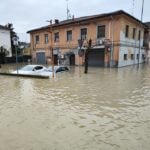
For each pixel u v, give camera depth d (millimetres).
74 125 5125
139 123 5230
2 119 5617
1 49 33781
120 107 6715
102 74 16359
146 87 10297
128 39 24531
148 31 32344
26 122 5367
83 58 25344
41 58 32562
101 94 8695
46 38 30922
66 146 3990
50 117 5758
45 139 4316
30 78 14438
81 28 25203
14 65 29172
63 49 28062
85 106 6883
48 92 9266
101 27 23281
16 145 4059
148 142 4129
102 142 4156
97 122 5332
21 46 48094
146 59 33781
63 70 18422
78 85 11078
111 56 22797
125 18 22641
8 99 7988
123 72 17938
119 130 4781
